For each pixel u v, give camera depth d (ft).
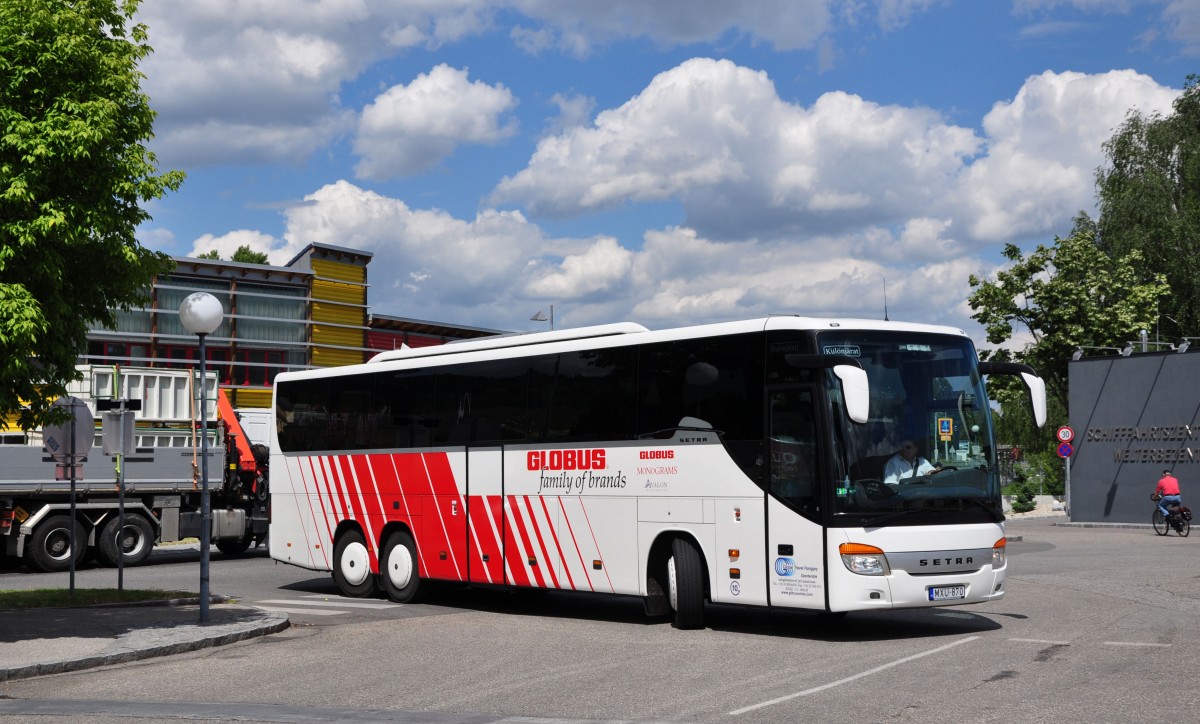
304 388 64.49
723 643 41.78
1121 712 27.32
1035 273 180.75
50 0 43.88
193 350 106.83
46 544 76.95
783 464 42.78
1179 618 45.60
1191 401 128.36
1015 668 34.04
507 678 34.73
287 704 31.17
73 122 41.75
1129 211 175.73
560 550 50.67
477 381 55.21
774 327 43.57
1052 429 187.21
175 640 42.47
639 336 48.34
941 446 42.98
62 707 31.07
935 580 41.55
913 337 43.65
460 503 55.36
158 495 83.05
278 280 112.98
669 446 46.52
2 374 40.81
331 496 62.28
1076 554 82.94
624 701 30.45
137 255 45.27
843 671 34.50
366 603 58.39
